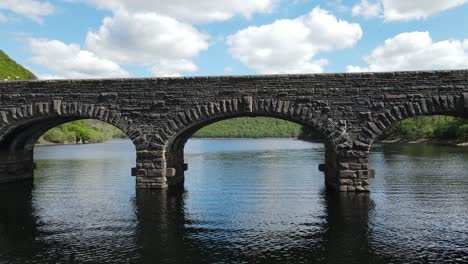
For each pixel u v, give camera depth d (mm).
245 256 17891
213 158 71938
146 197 29516
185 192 32812
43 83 30250
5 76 160000
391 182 36969
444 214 24672
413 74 27453
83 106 30062
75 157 75312
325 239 20094
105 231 21594
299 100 28438
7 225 22906
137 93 29844
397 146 102625
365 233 20969
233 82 28969
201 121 30328
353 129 28125
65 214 25297
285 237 20469
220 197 30812
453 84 27078
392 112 27656
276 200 29578
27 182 38688
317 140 168875
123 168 53406
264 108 28656
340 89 28172
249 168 52406
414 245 19141
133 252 18406
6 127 30969
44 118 31719
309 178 41344
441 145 104875
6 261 17391
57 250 18734
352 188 28500
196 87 29297
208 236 20703
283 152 88500
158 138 29828
